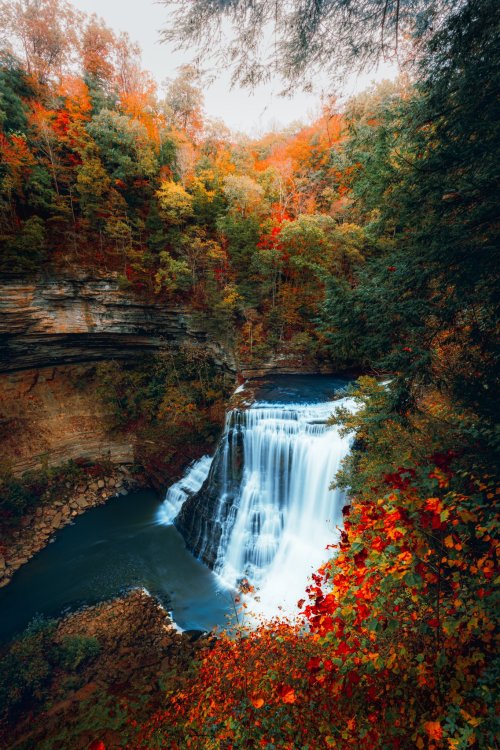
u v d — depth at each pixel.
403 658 3.65
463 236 4.22
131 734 6.80
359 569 3.77
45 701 8.43
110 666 9.34
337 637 3.65
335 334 5.99
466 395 4.59
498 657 3.12
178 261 21.08
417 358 4.78
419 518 3.44
